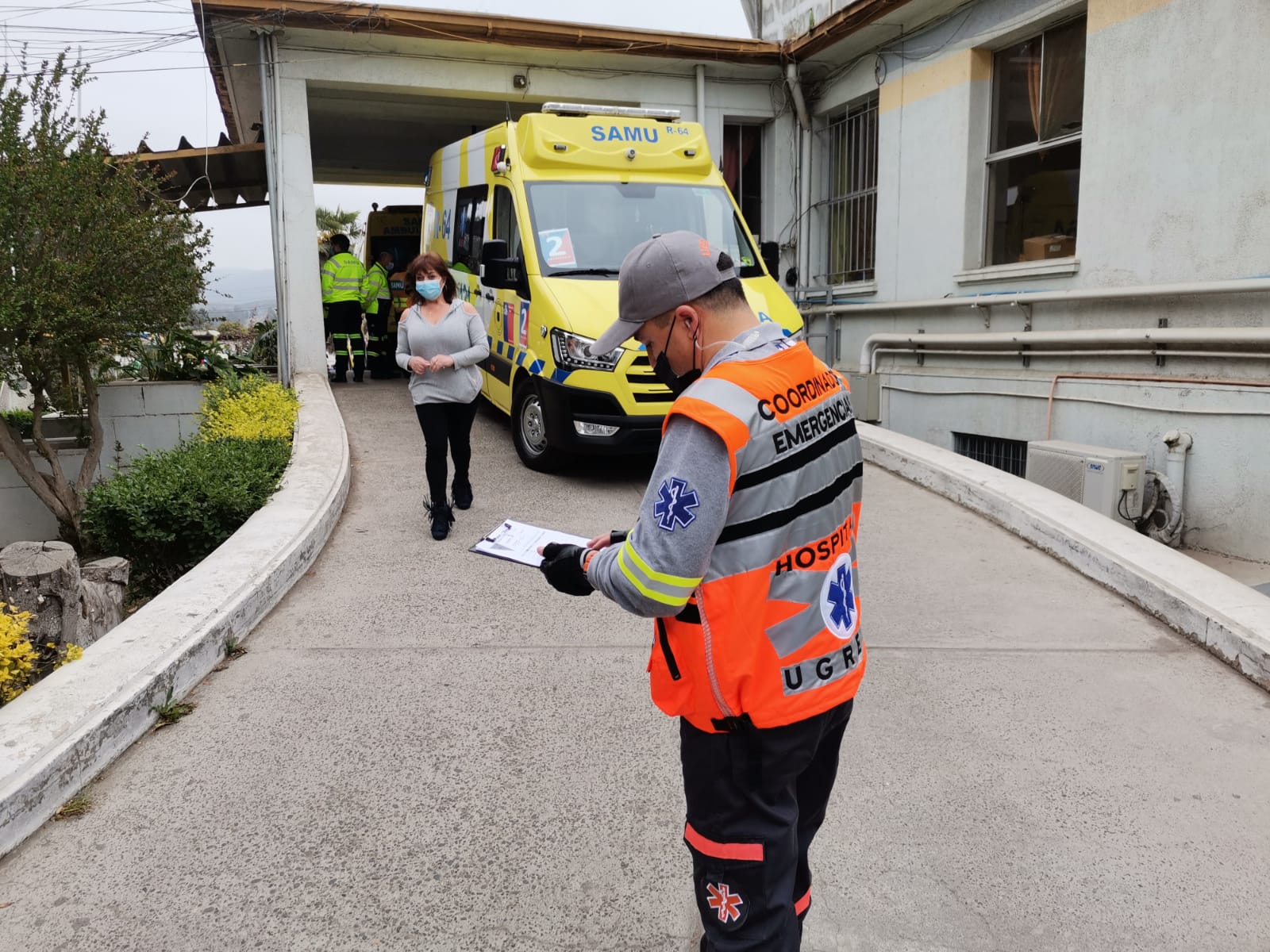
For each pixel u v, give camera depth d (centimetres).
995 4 900
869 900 259
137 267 786
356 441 835
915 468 730
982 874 270
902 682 392
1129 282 785
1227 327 696
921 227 1028
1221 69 693
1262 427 672
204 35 1001
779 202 1235
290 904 255
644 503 170
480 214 845
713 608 170
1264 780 318
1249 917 252
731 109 1195
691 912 252
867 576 524
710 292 179
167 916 249
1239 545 696
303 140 1029
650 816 295
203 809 298
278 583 475
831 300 1195
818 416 180
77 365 827
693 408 165
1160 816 297
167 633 386
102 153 788
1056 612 468
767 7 1273
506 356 775
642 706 367
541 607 471
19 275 748
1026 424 888
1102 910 255
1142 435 766
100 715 321
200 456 654
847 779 319
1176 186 736
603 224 732
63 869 268
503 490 686
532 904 255
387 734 345
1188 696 379
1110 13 780
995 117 954
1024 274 889
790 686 175
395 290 1280
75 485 875
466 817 294
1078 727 354
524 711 363
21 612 379
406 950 238
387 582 505
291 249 1051
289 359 1073
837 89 1164
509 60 1091
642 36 1067
